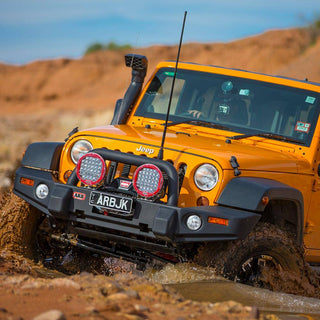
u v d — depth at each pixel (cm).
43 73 19225
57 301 773
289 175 1256
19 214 1241
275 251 1170
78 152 1220
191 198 1132
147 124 1437
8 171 2772
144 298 834
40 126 7394
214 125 1386
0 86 18550
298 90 1423
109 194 1101
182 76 1491
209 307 831
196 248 1153
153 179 1089
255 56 16375
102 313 738
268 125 1388
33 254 1256
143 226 1096
